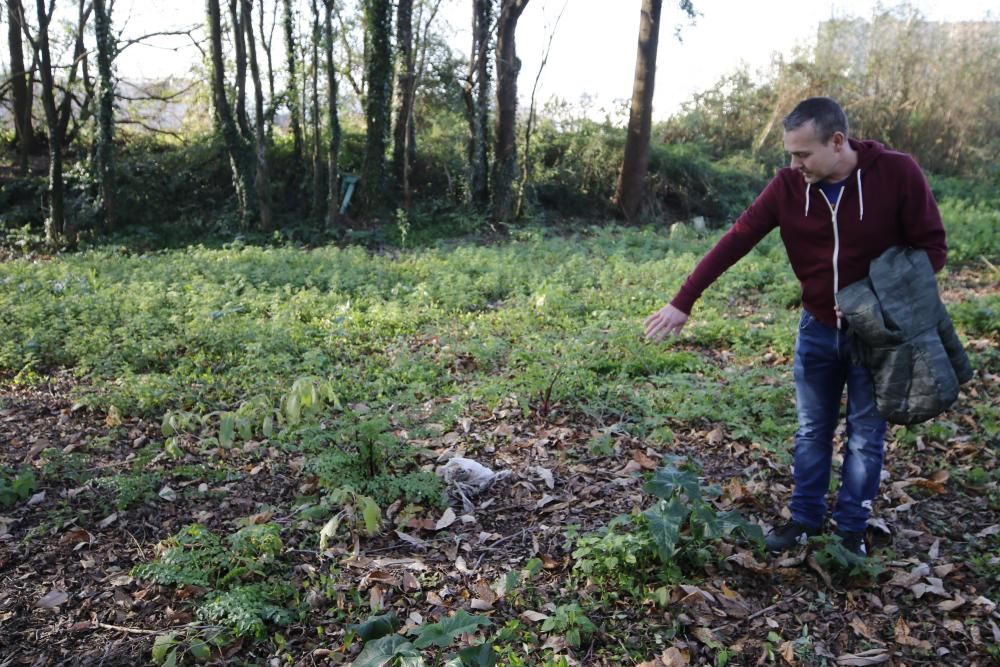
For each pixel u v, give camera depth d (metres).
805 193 3.28
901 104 23.00
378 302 9.33
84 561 3.79
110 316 8.52
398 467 4.63
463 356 7.14
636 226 19.33
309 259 13.09
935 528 3.86
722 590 3.35
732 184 21.00
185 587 3.47
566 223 19.52
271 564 3.66
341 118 21.77
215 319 8.33
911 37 22.84
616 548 3.39
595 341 7.13
